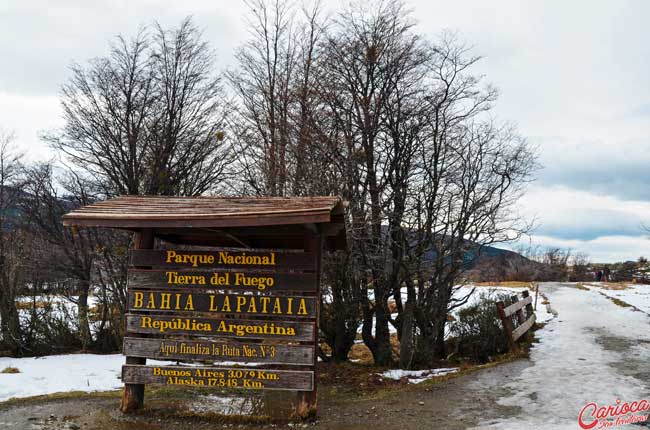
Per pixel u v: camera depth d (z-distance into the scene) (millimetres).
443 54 13367
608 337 13945
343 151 11883
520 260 46344
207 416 7633
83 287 16359
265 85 16375
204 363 11930
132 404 7832
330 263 11656
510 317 13133
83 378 10492
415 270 11719
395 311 14641
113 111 16391
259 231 8258
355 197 11484
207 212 7418
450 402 8484
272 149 13711
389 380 10414
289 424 7387
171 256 7879
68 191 17484
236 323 7629
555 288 35438
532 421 7285
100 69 25234
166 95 17000
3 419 7559
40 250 16359
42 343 14477
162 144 16594
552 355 11781
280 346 7535
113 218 7391
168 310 7793
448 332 14672
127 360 7793
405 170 11844
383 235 11711
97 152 16484
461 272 12617
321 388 9953
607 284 41531
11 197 16906
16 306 14445
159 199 8773
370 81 12008
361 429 7129
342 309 11945
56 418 7598
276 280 7676
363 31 12586
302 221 6945
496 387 9305
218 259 7793
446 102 12500
